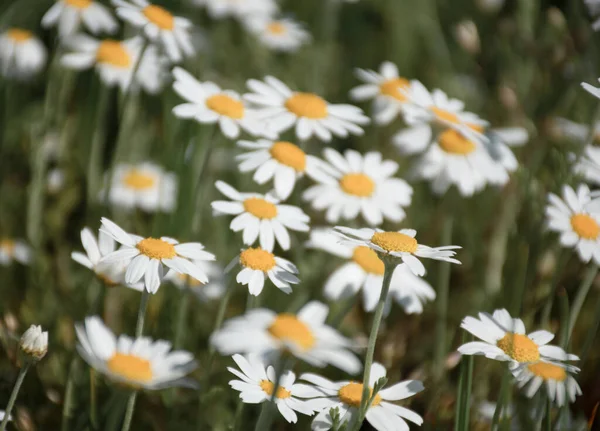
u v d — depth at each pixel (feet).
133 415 2.80
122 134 2.93
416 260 2.60
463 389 2.68
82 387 2.79
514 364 2.63
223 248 3.02
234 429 2.71
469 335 2.70
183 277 2.81
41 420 2.79
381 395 2.64
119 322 2.90
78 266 3.01
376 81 3.07
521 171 3.00
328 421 2.62
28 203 3.03
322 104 2.88
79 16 3.09
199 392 2.78
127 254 2.64
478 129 2.92
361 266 2.81
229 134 2.83
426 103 2.91
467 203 3.08
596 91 2.73
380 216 2.84
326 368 2.85
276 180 2.81
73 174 3.12
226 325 2.55
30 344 2.60
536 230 2.87
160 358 2.61
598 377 2.85
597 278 2.93
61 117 3.14
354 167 2.87
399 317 2.97
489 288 2.97
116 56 3.07
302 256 2.95
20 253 2.99
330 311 2.91
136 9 2.88
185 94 2.84
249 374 2.63
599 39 3.06
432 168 2.94
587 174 2.82
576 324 2.92
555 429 2.72
